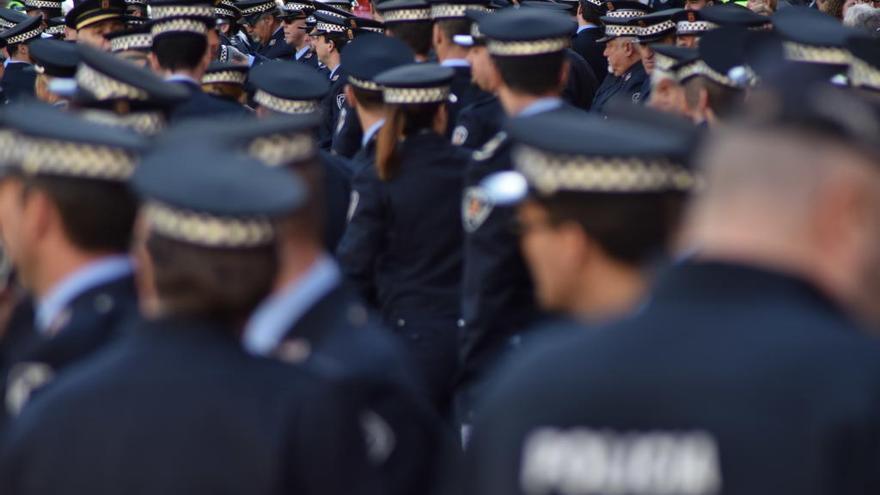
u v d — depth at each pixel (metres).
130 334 10.02
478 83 24.98
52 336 11.06
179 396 9.53
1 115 11.52
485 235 18.31
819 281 7.95
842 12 34.62
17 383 11.05
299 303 10.94
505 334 18.66
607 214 9.50
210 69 26.09
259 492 9.44
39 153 11.05
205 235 9.63
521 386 8.25
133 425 9.49
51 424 9.59
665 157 9.42
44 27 45.38
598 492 7.84
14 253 11.52
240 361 9.77
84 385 9.68
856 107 8.20
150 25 26.77
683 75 21.55
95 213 11.10
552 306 9.91
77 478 9.48
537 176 9.69
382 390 10.34
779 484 7.48
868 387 7.54
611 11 35.50
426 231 20.86
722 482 7.58
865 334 7.91
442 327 20.75
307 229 11.10
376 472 9.84
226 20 42.66
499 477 8.19
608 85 35.91
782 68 8.20
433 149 21.00
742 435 7.59
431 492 10.48
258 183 9.84
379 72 23.92
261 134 11.76
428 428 10.58
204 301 9.72
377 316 21.31
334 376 9.94
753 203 7.99
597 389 7.97
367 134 24.31
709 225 8.14
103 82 16.91
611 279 9.64
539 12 20.25
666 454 7.73
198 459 9.44
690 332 7.94
